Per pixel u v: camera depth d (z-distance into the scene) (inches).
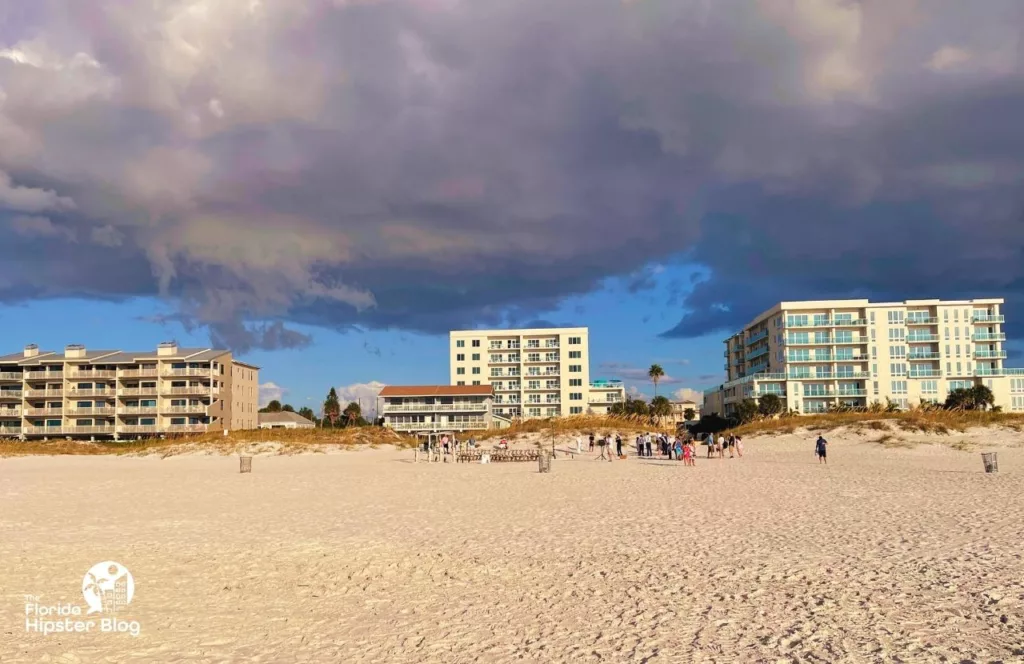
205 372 4279.0
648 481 1341.0
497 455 2192.4
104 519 935.7
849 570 556.4
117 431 4197.8
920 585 503.8
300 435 2883.9
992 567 549.0
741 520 823.7
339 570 606.5
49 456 2699.3
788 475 1398.9
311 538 759.1
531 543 706.8
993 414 2415.1
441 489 1283.2
